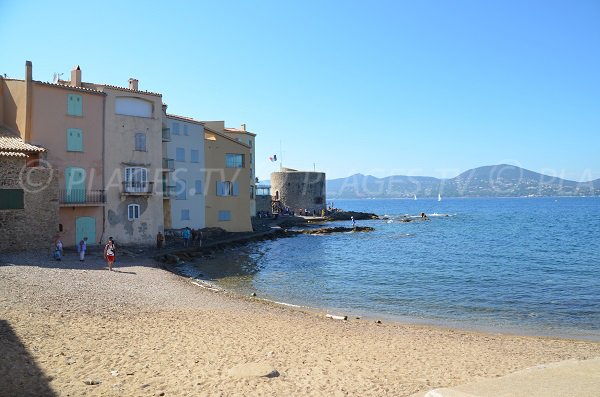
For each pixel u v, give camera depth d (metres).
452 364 14.04
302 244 60.50
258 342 15.52
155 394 10.17
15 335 13.57
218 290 27.52
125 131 39.59
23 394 9.59
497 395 9.62
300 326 19.00
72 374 11.05
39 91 34.56
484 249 55.41
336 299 27.58
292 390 10.83
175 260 37.69
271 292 29.17
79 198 36.62
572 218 118.06
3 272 22.88
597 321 22.61
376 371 12.78
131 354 13.01
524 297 28.33
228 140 58.53
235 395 10.34
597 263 43.12
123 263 32.22
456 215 138.25
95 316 17.16
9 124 35.03
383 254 50.53
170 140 47.44
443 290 30.59
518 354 15.96
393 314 23.98
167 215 49.69
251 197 86.06
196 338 15.46
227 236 55.88
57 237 30.73
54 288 20.91
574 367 11.72
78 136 36.69
